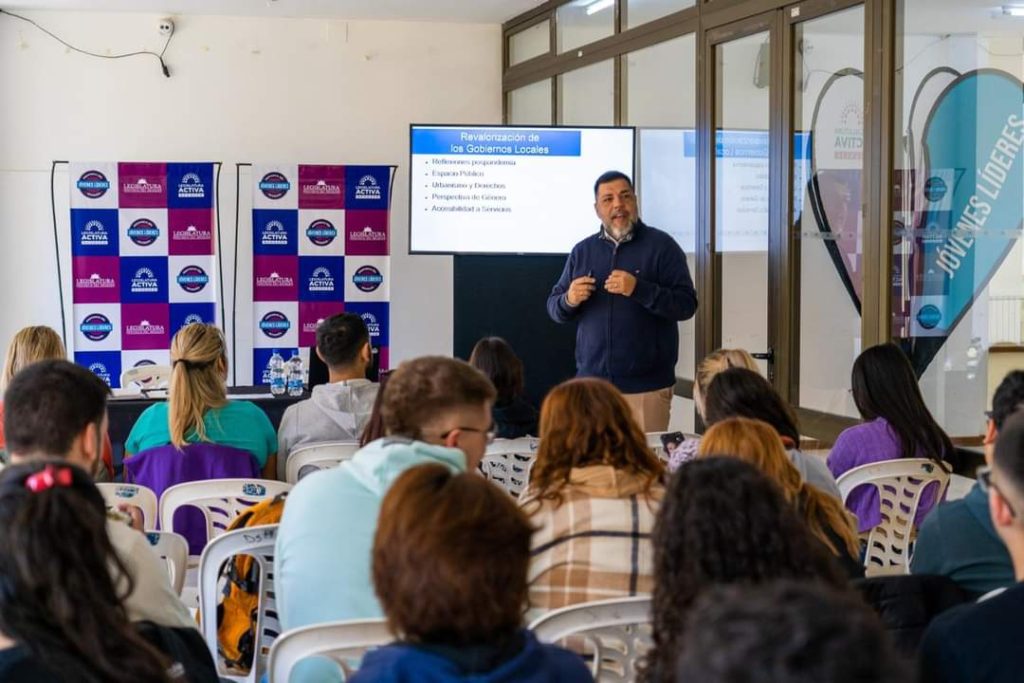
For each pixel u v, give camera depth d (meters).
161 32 8.76
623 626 2.03
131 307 8.20
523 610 1.38
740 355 3.35
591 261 5.47
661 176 7.01
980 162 4.51
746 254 6.13
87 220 8.09
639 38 7.11
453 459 2.09
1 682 1.31
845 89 5.25
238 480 3.17
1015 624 1.40
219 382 3.60
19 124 8.64
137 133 8.81
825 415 5.48
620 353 5.38
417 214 6.89
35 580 1.32
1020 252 4.33
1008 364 4.43
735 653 0.74
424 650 1.26
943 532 2.17
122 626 1.38
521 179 6.88
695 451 2.87
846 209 5.27
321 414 3.84
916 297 4.84
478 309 6.73
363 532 2.03
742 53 6.07
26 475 1.40
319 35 9.04
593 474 2.18
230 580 2.62
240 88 8.95
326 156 9.11
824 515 2.25
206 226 8.23
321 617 2.02
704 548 1.45
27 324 8.77
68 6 8.49
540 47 8.68
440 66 9.24
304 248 8.38
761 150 5.93
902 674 0.75
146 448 3.62
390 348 9.34
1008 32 4.32
